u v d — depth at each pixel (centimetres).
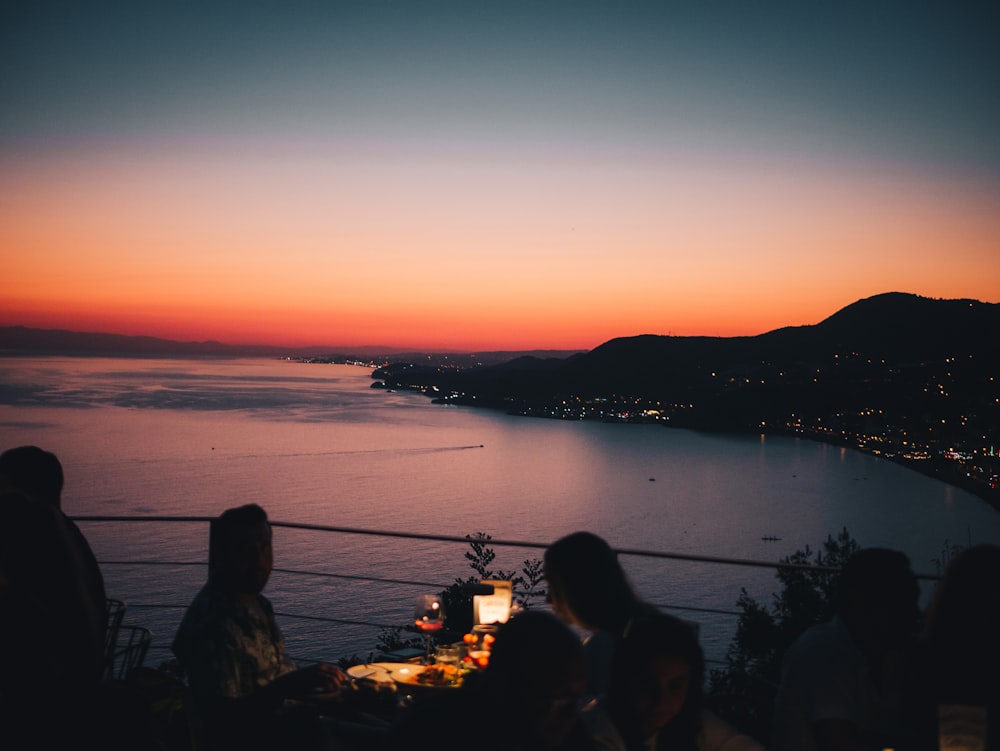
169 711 275
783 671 249
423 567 7088
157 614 5409
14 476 277
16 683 219
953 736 201
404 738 165
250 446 14888
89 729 220
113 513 8900
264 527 278
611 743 195
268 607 299
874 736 224
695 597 6056
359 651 4709
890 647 233
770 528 8800
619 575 254
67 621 226
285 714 267
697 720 203
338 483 11306
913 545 7550
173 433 16262
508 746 160
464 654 318
